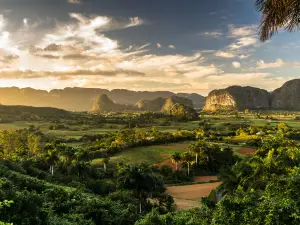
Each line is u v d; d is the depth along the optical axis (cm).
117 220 3002
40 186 4100
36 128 17125
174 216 2370
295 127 17462
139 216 3406
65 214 2764
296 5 681
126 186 4912
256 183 3381
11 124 19600
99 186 5844
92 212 2964
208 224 1794
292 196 1141
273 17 707
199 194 6178
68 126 19112
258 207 1217
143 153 10181
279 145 6650
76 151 8150
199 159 9000
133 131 14650
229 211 1335
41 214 2125
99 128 18550
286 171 3756
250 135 14100
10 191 1955
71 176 6581
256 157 4394
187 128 17825
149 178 4931
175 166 8950
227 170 4359
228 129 17375
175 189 6694
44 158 7738
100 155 9562
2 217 1767
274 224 1056
